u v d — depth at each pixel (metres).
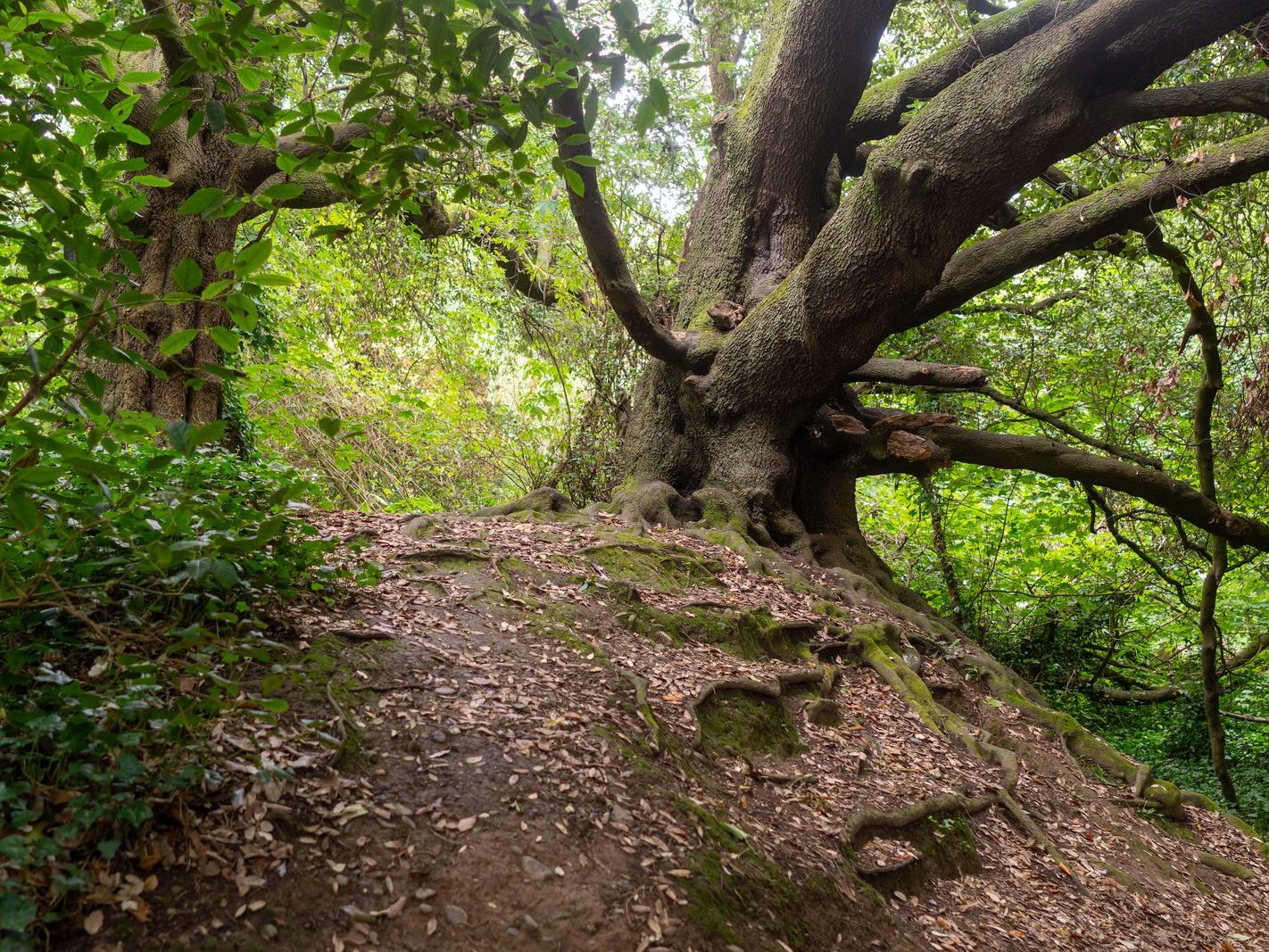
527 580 6.55
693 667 6.18
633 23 3.36
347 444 12.76
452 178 8.91
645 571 7.51
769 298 9.77
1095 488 12.60
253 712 3.91
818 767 5.86
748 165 10.89
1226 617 14.68
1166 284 12.39
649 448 10.63
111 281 3.10
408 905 3.36
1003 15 10.34
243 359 12.03
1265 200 10.39
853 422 10.23
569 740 4.58
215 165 10.06
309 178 10.56
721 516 9.57
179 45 8.41
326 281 13.22
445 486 14.33
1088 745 8.03
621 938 3.54
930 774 6.39
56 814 3.08
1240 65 10.12
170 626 3.93
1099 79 8.45
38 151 3.34
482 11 3.31
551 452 12.92
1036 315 12.88
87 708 3.23
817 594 8.55
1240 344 10.82
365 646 4.80
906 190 8.42
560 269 12.74
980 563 13.76
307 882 3.30
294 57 9.26
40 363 3.13
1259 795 10.41
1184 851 7.24
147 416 3.59
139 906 3.00
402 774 3.97
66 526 3.33
